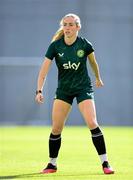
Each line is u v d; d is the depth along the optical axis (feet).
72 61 78.59
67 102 80.12
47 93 227.61
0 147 129.18
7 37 231.30
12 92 233.35
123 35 231.91
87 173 81.97
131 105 230.89
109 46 231.30
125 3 232.12
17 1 230.89
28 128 212.02
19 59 231.91
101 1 231.30
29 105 233.14
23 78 232.94
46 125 231.09
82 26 230.68
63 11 231.09
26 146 131.85
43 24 231.09
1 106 233.55
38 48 231.30
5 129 204.85
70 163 95.91
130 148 126.11
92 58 80.53
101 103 229.45
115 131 188.65
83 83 79.46
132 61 231.91
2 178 76.95
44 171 82.48
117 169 86.89
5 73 232.53
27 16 230.89
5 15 230.89
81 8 230.89
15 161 99.50
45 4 231.09
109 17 231.30
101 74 230.89
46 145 134.51
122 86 231.09
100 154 79.66
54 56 80.12
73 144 137.39
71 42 78.74
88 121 78.79
